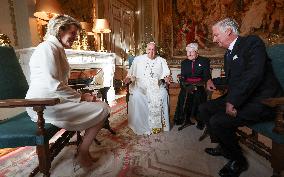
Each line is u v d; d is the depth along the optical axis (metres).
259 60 2.03
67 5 5.82
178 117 4.01
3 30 4.27
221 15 9.52
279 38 8.77
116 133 3.52
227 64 2.48
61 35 2.25
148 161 2.53
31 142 1.73
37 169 1.98
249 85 2.01
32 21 4.69
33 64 2.14
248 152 2.68
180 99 4.00
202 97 3.79
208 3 9.66
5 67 2.33
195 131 3.60
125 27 9.61
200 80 3.93
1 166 2.43
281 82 2.27
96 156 2.67
